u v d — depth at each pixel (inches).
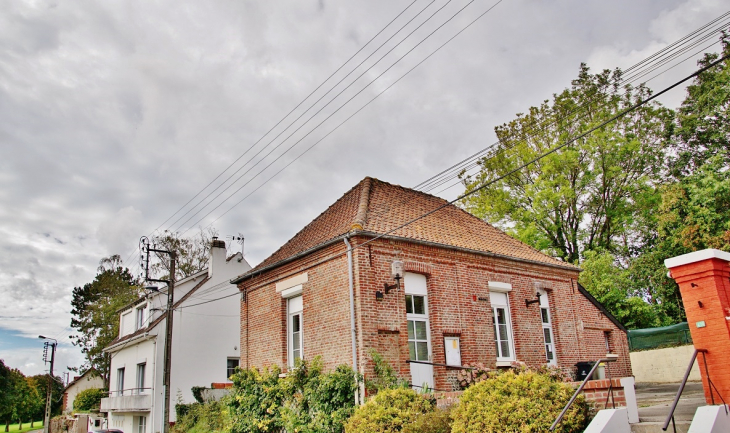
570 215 1190.3
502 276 656.4
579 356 709.3
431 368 557.6
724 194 944.9
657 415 376.8
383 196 661.3
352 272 534.9
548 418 334.6
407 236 581.0
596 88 1127.6
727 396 316.8
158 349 1023.6
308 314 589.0
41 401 2876.5
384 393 449.4
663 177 1178.0
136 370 1112.2
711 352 328.5
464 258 621.3
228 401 655.8
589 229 1205.7
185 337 1053.2
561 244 1203.9
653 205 1135.6
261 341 665.0
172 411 997.8
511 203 1205.7
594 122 1111.0
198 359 1055.0
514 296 661.3
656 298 1095.0
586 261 1091.9
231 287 1142.3
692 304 342.0
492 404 354.6
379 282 539.8
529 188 1139.9
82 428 1363.2
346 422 473.1
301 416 539.8
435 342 561.9
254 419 601.0
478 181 1221.1
